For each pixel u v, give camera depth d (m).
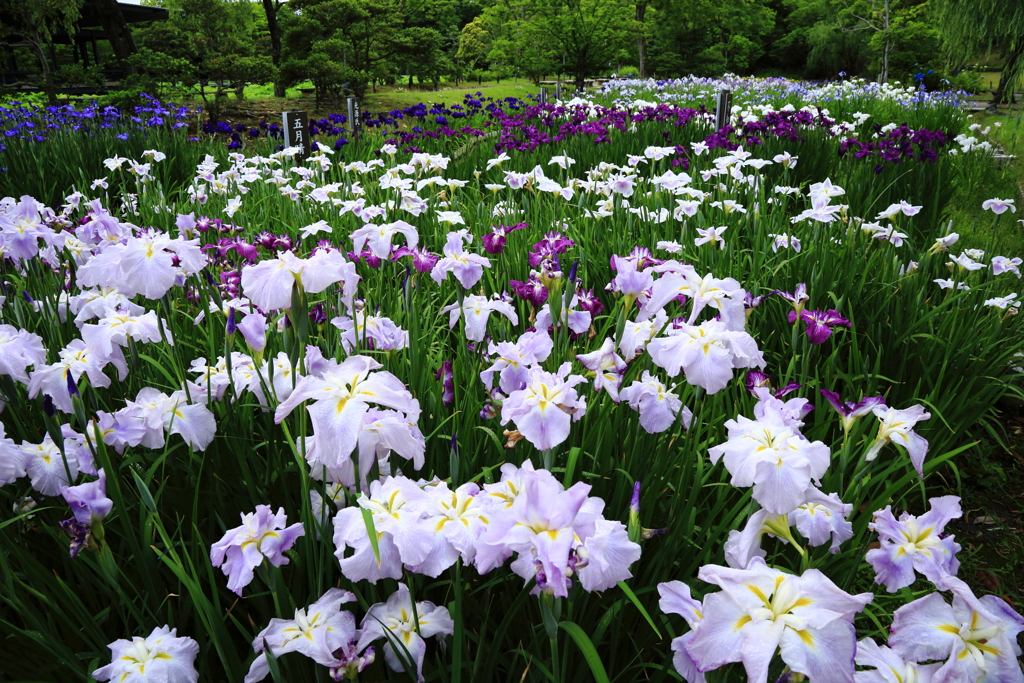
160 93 17.48
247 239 4.07
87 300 2.53
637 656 1.82
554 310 2.64
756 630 1.17
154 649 1.53
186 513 2.20
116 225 3.13
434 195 6.04
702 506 2.35
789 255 4.52
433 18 60.41
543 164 8.16
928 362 3.71
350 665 1.51
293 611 1.64
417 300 3.25
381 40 26.02
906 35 31.98
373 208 4.17
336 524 1.56
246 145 12.84
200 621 1.77
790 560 2.06
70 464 2.04
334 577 1.88
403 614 1.63
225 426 2.22
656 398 2.16
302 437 1.68
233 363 2.29
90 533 1.66
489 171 7.73
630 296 2.24
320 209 5.92
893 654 1.35
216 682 1.91
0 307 2.88
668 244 3.40
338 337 2.59
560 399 1.78
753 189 6.06
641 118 9.91
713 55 47.88
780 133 8.80
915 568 1.63
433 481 1.77
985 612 1.28
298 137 8.68
